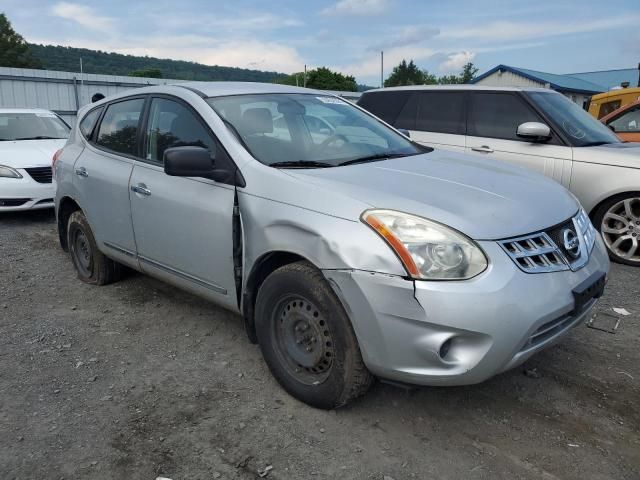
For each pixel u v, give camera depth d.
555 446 2.73
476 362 2.48
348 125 4.08
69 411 3.04
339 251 2.67
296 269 2.91
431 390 3.22
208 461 2.63
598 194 5.69
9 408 3.06
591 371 3.43
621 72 40.50
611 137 6.44
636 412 3.01
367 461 2.62
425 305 2.47
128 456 2.67
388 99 7.58
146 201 3.87
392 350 2.58
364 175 3.14
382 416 2.98
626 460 2.62
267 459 2.64
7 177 7.61
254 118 3.65
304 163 3.35
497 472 2.55
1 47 74.94
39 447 2.73
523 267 2.61
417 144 4.29
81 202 4.69
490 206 2.81
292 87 4.37
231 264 3.31
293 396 3.11
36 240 6.73
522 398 3.15
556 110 6.34
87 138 4.84
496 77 38.12
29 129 9.13
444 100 7.02
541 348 2.70
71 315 4.36
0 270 5.50
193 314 4.35
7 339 3.93
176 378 3.39
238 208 3.21
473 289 2.46
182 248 3.64
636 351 3.69
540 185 3.32
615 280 5.16
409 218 2.62
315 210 2.84
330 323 2.79
